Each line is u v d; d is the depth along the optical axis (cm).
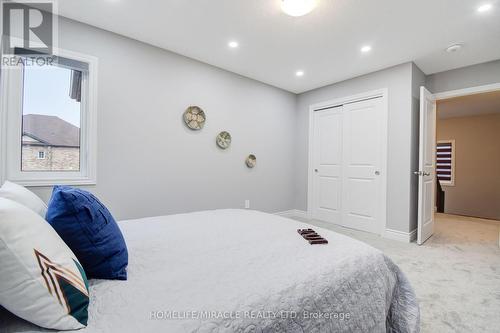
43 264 67
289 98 439
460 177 614
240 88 362
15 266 63
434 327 148
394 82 324
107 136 248
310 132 429
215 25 237
